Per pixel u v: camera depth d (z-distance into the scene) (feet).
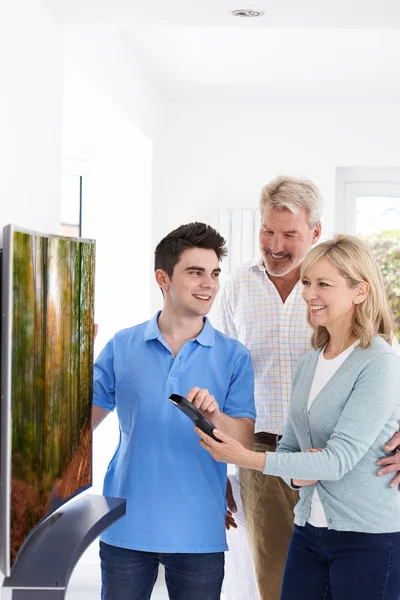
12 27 6.77
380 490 6.72
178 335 7.39
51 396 5.93
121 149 14.56
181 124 16.30
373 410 6.55
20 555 5.80
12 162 6.84
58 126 8.33
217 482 7.22
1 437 5.00
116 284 14.60
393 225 16.81
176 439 7.13
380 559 6.64
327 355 7.16
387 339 7.07
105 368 7.64
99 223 14.58
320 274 6.92
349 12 7.97
